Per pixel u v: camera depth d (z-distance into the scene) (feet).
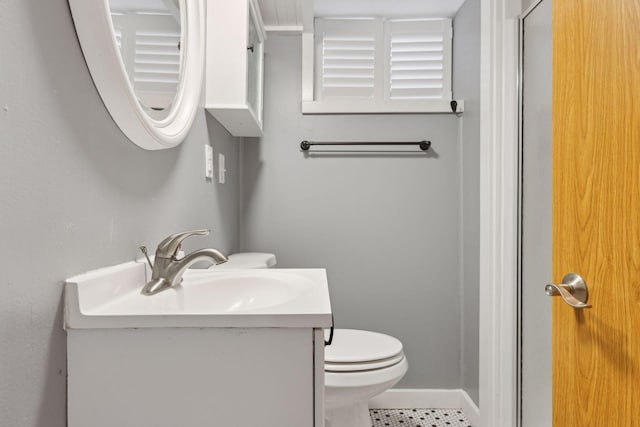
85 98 1.99
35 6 1.63
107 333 1.81
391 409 5.95
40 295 1.66
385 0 5.81
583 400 2.39
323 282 2.62
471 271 5.60
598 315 2.24
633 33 1.95
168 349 1.81
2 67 1.46
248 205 6.05
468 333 5.73
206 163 4.09
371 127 6.07
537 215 4.20
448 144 6.06
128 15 2.35
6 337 1.48
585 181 2.35
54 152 1.75
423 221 6.07
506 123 4.59
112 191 2.26
